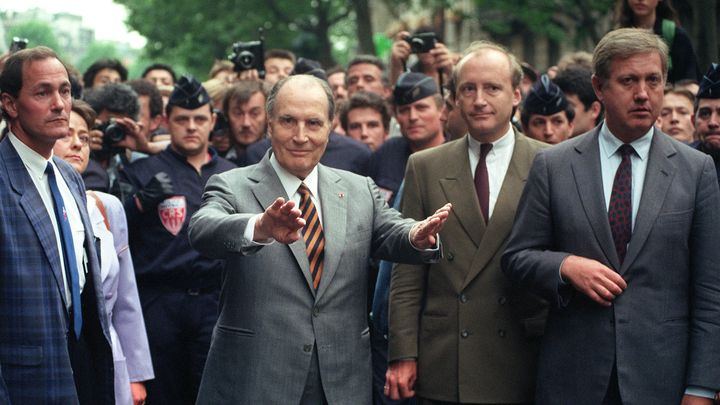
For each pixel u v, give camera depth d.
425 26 7.52
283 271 4.13
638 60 4.16
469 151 4.78
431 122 6.09
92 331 4.36
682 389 4.11
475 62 4.67
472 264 4.61
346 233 4.22
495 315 4.58
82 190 4.46
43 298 4.07
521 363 4.56
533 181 4.37
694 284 4.15
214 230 3.85
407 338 4.68
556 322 4.27
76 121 5.41
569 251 4.24
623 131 4.21
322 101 4.16
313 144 4.15
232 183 4.25
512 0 14.57
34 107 4.16
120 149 6.50
